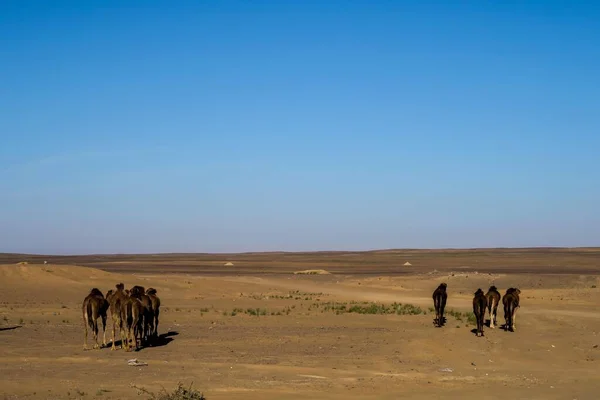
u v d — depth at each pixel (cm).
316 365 2161
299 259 18375
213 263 14688
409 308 4144
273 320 3475
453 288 6034
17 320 3306
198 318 3541
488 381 1991
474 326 3216
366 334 2898
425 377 2022
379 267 11925
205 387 1764
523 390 1859
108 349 2416
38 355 2252
